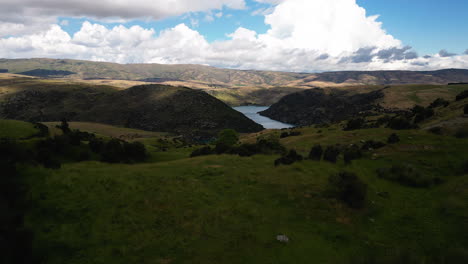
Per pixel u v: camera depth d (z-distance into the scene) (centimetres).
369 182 2158
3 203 1342
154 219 1472
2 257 996
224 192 1953
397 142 3344
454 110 4800
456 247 1066
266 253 1154
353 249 1181
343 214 1562
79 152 4491
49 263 1066
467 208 1406
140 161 4584
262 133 14112
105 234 1300
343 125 8556
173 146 11188
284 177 2258
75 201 1612
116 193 1800
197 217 1502
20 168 1859
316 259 1105
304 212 1600
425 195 1814
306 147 4784
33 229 1256
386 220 1474
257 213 1569
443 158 2491
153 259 1105
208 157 3500
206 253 1152
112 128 19812
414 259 980
